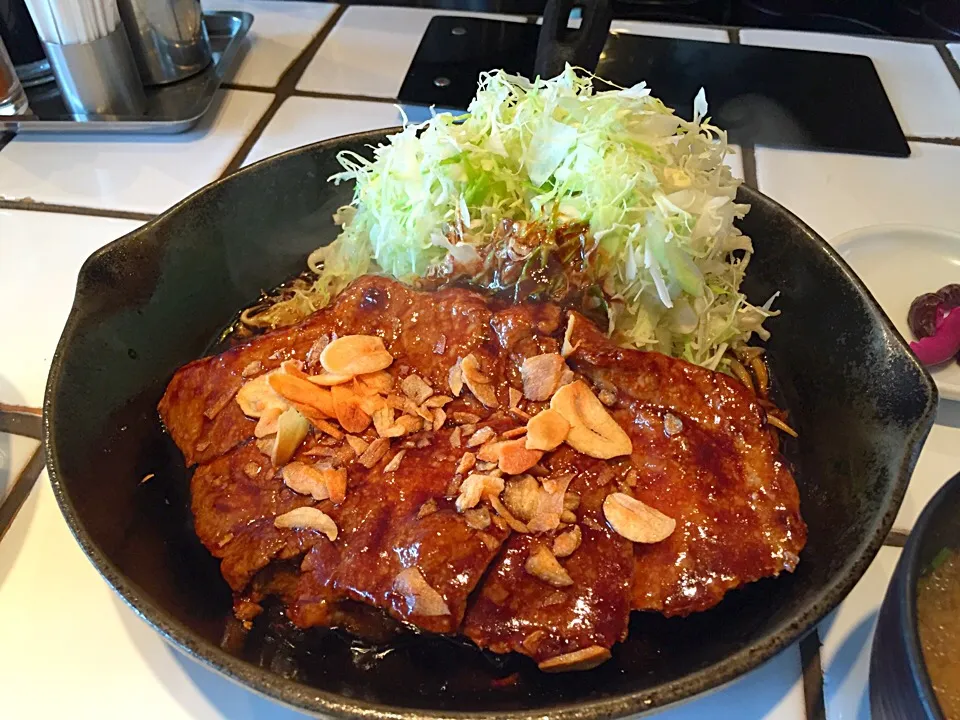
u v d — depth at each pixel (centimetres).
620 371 19
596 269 21
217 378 20
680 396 19
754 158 31
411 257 23
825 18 42
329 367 20
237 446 19
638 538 17
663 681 15
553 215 22
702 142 24
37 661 17
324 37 38
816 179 30
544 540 17
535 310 20
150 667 17
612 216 21
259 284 25
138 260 21
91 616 18
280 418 19
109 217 28
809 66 35
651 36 36
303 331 21
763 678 17
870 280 26
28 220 28
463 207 22
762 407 19
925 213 29
